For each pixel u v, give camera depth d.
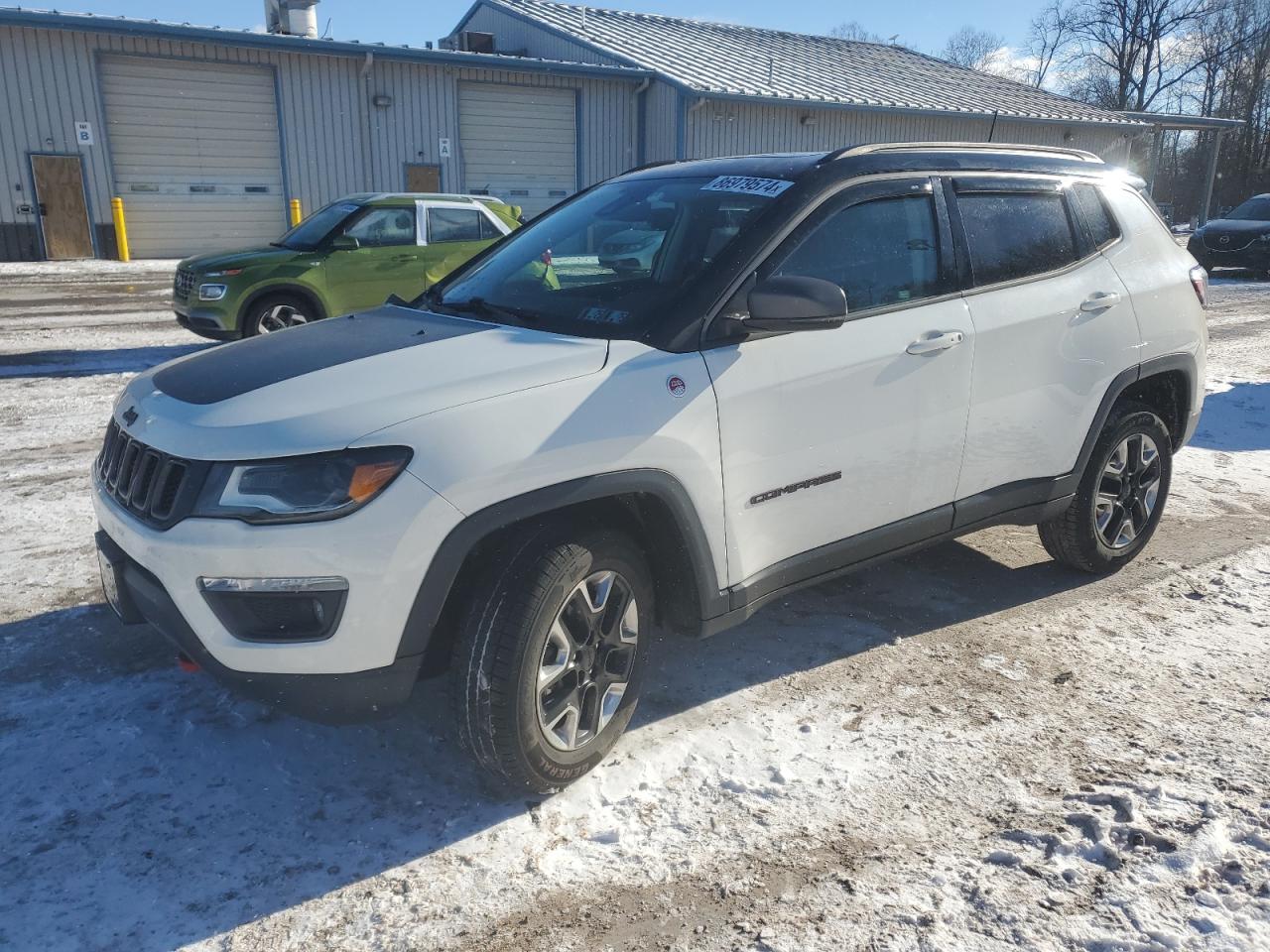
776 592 3.21
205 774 2.87
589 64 24.25
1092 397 3.96
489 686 2.54
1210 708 3.28
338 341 3.09
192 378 2.89
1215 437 6.99
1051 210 3.93
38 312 12.76
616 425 2.67
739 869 2.50
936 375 3.40
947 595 4.23
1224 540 4.91
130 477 2.75
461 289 3.68
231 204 21.81
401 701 2.55
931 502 3.56
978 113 27.84
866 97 26.67
